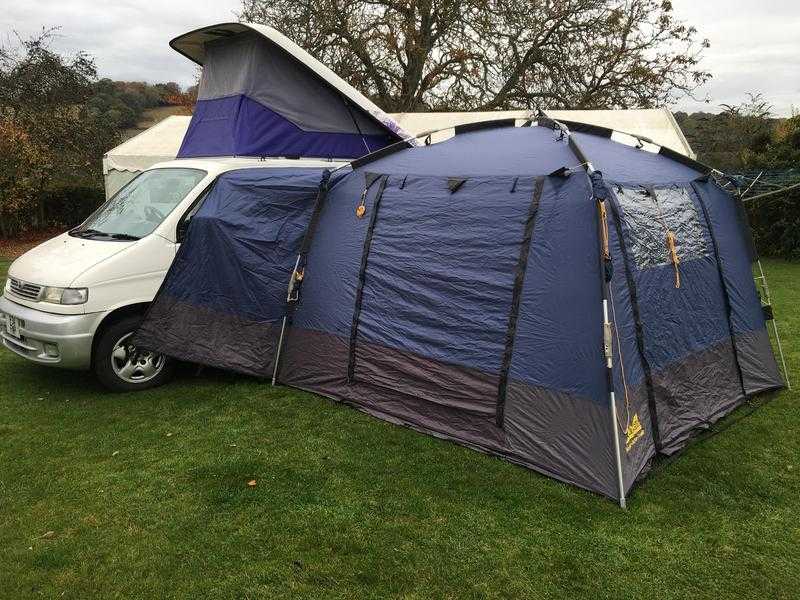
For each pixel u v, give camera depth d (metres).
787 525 3.37
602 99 19.36
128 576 2.87
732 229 5.43
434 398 4.43
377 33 17.69
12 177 15.86
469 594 2.78
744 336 5.24
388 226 4.80
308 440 4.31
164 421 4.64
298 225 5.25
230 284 5.24
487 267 4.23
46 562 2.96
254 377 5.58
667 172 5.00
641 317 3.99
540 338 3.95
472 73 18.34
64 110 18.47
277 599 2.72
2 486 3.69
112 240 5.37
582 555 3.07
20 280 5.19
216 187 5.52
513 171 4.34
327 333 5.06
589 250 3.82
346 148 7.25
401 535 3.21
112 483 3.71
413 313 4.57
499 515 3.41
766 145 16.66
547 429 3.88
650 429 3.99
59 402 5.02
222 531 3.22
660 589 2.84
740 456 4.16
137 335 5.09
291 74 6.87
